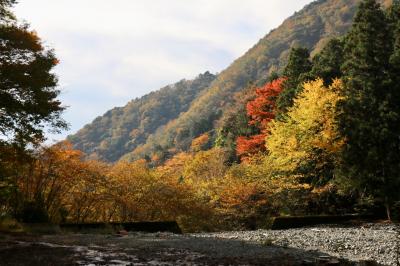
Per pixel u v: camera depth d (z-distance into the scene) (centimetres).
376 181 3347
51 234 2333
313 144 3634
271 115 5328
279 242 2000
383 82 3384
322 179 3806
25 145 2242
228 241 2048
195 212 3734
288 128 3878
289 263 1351
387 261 1462
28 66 2100
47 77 2169
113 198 3453
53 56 2234
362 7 3819
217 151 6206
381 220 3353
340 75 4488
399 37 3591
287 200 3753
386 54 3531
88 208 3484
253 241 2052
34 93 2116
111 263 1313
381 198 3322
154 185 3625
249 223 3844
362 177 3309
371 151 3250
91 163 3566
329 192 3722
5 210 2822
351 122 3438
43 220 2650
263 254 1569
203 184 4231
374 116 3384
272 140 3991
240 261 1384
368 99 3438
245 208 3762
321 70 4503
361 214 3506
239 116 7012
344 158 3384
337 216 3381
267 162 4003
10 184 2755
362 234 2331
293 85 4847
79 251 1572
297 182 3778
